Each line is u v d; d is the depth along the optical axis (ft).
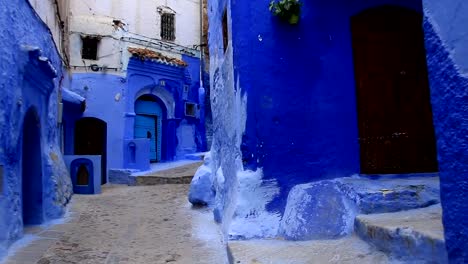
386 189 12.81
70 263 16.26
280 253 11.75
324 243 11.95
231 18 17.08
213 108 26.09
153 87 56.44
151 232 21.44
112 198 33.83
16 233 18.31
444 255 7.69
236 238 14.65
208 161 27.73
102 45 51.55
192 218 24.45
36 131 23.20
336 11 16.57
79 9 52.03
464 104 6.21
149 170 50.26
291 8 16.02
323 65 16.34
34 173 23.18
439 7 6.84
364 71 16.40
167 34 59.72
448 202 6.57
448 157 6.57
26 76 20.01
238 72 16.62
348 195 13.34
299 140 16.08
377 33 16.53
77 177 37.22
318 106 16.19
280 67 16.33
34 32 22.40
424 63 16.51
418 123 16.22
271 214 15.44
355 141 16.08
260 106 16.20
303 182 15.87
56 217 24.79
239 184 15.80
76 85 49.85
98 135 50.70
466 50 6.20
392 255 9.52
